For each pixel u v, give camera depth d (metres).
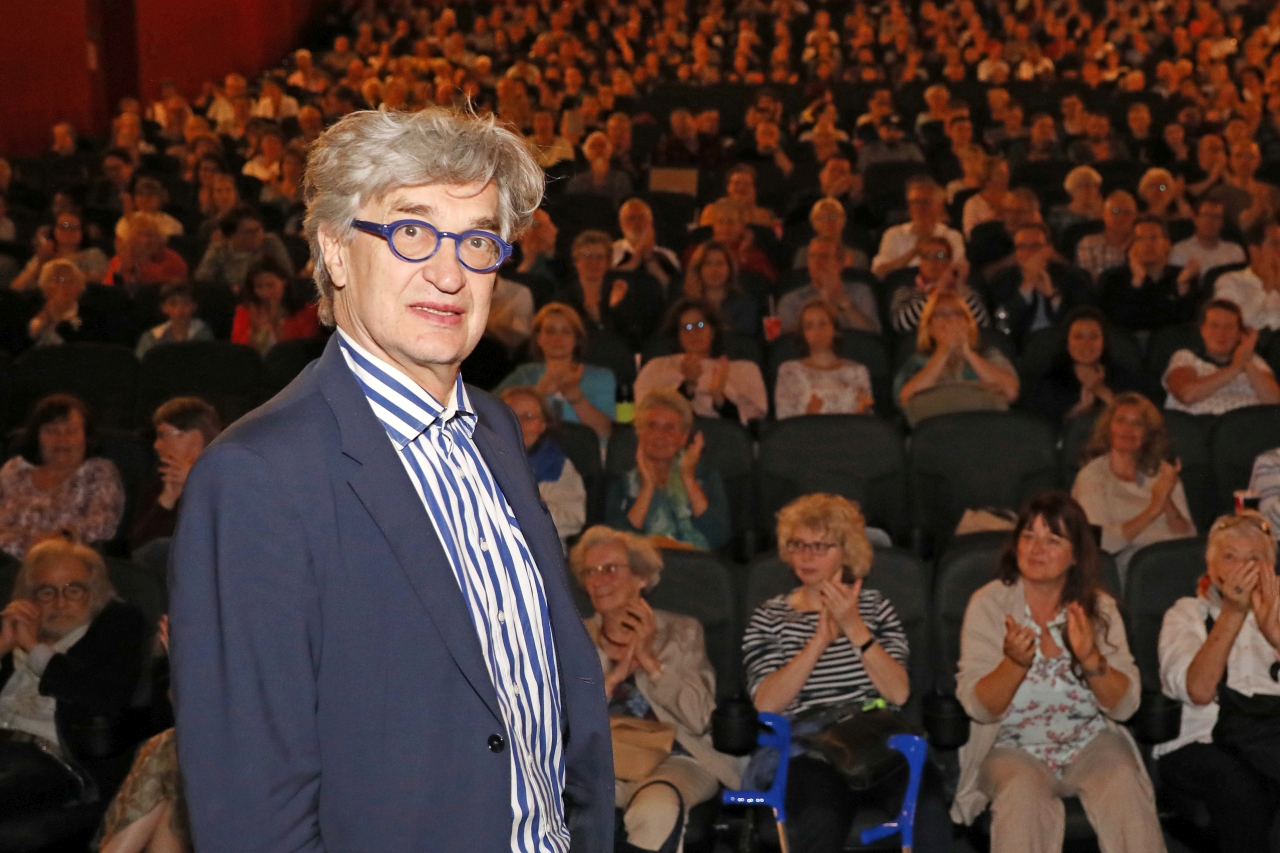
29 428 4.28
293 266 7.09
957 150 9.97
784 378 5.50
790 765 3.16
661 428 4.30
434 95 12.45
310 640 1.21
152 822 2.82
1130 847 3.03
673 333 5.51
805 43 16.05
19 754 3.08
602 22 16.56
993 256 7.37
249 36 15.80
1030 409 5.31
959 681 3.28
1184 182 9.20
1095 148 10.34
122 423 5.39
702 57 14.62
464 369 4.34
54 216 7.97
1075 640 3.07
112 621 3.21
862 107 12.78
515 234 1.42
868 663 3.20
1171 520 4.30
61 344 5.52
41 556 3.20
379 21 17.09
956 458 4.59
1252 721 3.17
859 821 3.08
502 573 1.39
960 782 3.24
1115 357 5.49
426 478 1.36
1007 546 3.31
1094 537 3.33
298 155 9.32
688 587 3.53
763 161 10.34
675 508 4.36
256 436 1.24
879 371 5.72
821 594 3.21
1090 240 7.23
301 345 5.50
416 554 1.25
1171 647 3.27
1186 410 5.25
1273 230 6.23
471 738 1.25
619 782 3.10
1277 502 4.20
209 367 5.47
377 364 1.35
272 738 1.17
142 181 8.45
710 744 3.27
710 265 6.37
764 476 4.65
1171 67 13.79
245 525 1.20
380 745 1.22
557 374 5.07
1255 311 6.23
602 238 6.46
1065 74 14.90
